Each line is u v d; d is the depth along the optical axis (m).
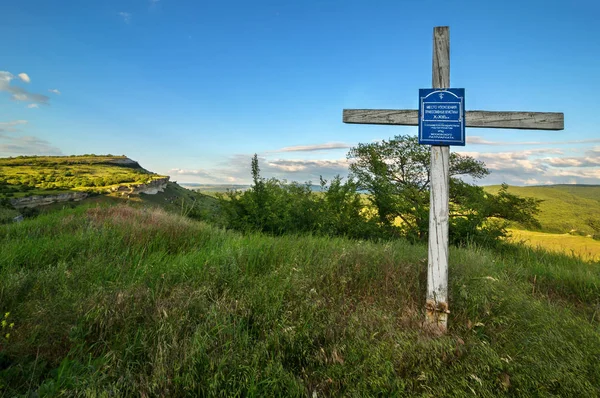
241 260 4.43
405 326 3.00
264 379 2.26
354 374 2.32
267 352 2.49
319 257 4.86
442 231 3.39
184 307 3.00
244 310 3.10
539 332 2.84
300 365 2.54
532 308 3.24
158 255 5.04
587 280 4.95
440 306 3.23
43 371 2.39
